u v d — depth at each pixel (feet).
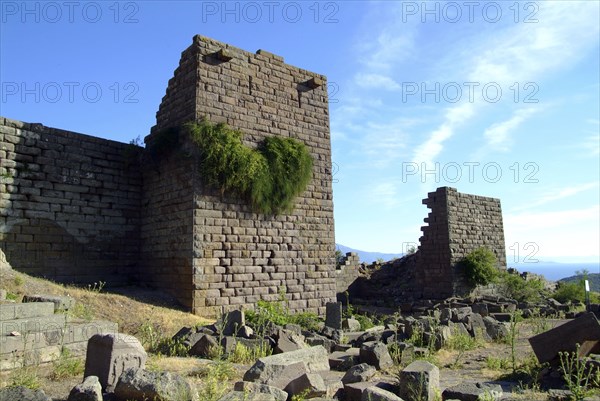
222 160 55.72
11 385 21.88
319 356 29.84
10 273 47.32
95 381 20.33
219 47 59.77
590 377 26.32
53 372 26.71
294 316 55.67
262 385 21.25
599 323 29.12
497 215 107.76
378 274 109.81
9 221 53.26
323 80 70.18
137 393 20.01
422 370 23.58
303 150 63.57
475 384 25.12
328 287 65.26
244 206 58.59
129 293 55.83
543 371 30.04
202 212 55.21
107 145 62.85
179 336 37.17
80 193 59.41
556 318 70.74
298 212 63.67
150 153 61.52
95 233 60.03
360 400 22.95
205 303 53.67
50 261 55.88
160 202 60.64
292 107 65.67
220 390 22.33
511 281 99.71
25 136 55.77
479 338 46.37
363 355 33.17
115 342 22.99
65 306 36.04
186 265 54.60
